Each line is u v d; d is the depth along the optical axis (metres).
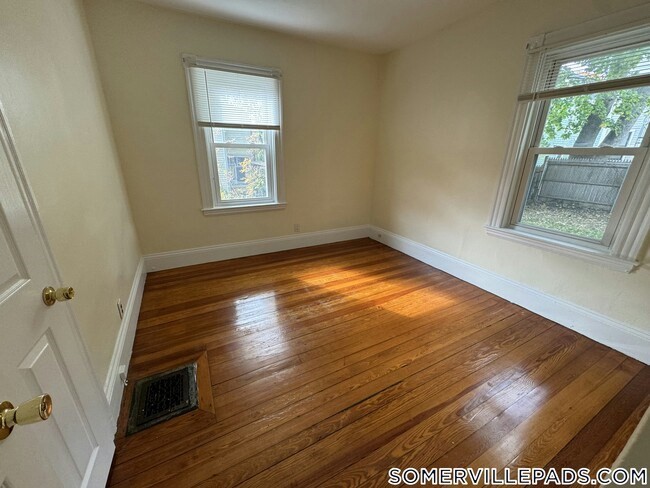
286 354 1.82
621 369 1.73
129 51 2.40
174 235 3.02
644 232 1.71
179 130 2.76
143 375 1.63
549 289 2.24
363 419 1.38
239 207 3.25
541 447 1.27
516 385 1.60
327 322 2.17
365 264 3.30
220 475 1.13
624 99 1.74
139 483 1.10
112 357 1.48
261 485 1.10
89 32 2.20
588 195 1.98
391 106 3.54
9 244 0.67
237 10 2.44
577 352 1.87
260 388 1.55
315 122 3.41
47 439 0.72
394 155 3.63
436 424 1.36
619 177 1.81
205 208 3.07
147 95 2.55
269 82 3.00
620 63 1.72
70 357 0.89
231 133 3.04
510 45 2.22
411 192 3.45
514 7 2.15
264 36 2.85
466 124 2.67
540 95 2.05
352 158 3.81
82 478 0.89
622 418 1.41
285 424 1.35
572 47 1.89
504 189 2.42
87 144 1.64
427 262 3.35
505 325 2.16
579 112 1.96
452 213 2.96
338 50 3.28
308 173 3.57
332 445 1.26
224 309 2.32
